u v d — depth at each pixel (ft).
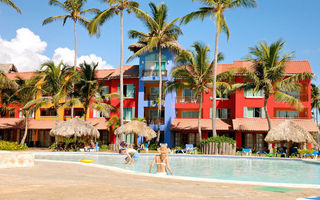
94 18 118.01
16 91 123.54
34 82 126.72
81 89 121.60
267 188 21.77
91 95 124.36
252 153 103.71
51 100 122.83
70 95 123.54
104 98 127.65
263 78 106.01
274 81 106.01
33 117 145.79
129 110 133.39
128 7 116.16
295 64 126.82
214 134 99.55
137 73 134.10
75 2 132.67
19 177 25.89
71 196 16.79
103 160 74.08
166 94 126.41
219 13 98.63
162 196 17.44
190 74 110.63
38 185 20.81
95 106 120.16
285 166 64.08
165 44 121.29
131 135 128.98
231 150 95.20
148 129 104.73
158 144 114.42
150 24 115.85
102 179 25.73
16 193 17.39
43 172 31.45
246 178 44.75
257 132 119.34
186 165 64.13
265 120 118.83
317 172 53.47
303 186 22.86
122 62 115.03
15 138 146.61
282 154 90.02
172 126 123.75
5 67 168.96
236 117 121.08
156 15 117.70
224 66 131.03
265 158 80.23
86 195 17.20
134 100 132.57
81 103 124.67
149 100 130.52
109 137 132.46
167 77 128.06
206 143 97.19
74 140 111.24
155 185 22.18
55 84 120.37
